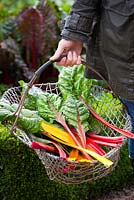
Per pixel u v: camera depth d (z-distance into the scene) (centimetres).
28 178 228
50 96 189
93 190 245
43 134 180
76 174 167
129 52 173
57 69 308
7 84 320
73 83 194
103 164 167
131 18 168
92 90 202
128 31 170
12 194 229
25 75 304
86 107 186
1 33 320
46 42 313
